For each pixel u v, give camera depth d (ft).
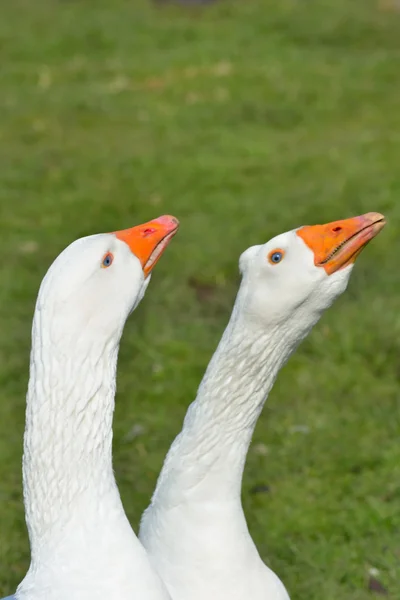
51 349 15.33
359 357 37.35
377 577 26.23
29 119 67.41
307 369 36.81
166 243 16.97
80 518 15.61
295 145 60.54
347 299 41.39
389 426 33.19
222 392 18.16
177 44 84.02
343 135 62.03
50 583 15.38
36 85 74.74
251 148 59.88
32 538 15.93
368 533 28.04
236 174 55.52
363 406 34.53
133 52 82.07
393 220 48.06
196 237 47.42
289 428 33.12
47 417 15.44
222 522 18.33
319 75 73.82
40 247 47.19
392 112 66.13
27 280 43.68
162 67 77.36
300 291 17.24
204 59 78.69
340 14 89.76
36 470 15.65
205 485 18.31
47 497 15.64
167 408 34.63
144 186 54.44
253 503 29.55
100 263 15.61
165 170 56.59
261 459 31.58
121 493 29.89
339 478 30.63
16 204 52.60
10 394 35.60
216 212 50.60
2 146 62.34
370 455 31.55
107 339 15.67
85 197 53.01
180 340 38.47
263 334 17.78
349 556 27.04
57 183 55.52
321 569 26.61
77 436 15.53
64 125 66.13
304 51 80.89
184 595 18.19
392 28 86.58
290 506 29.30
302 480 30.60
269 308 17.46
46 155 60.23
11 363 37.29
